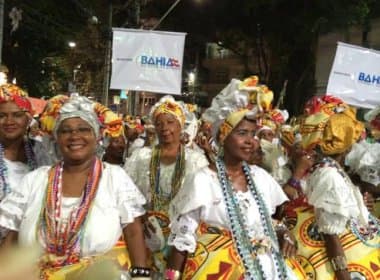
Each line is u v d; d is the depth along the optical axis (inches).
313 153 147.6
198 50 1421.0
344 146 140.3
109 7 644.7
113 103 999.6
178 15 1055.0
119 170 122.3
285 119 240.5
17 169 146.9
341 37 996.6
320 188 135.3
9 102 145.4
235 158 127.5
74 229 111.8
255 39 1072.2
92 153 120.5
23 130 148.6
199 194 120.3
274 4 943.0
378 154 169.8
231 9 1021.8
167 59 348.5
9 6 736.3
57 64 1071.6
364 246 142.3
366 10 866.8
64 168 120.1
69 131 117.1
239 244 119.1
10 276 41.5
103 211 115.0
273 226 129.1
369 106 294.0
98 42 906.7
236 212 121.2
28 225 113.9
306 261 140.0
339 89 291.1
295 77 1028.5
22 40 933.8
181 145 190.7
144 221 165.6
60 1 848.3
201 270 120.0
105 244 113.6
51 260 110.2
